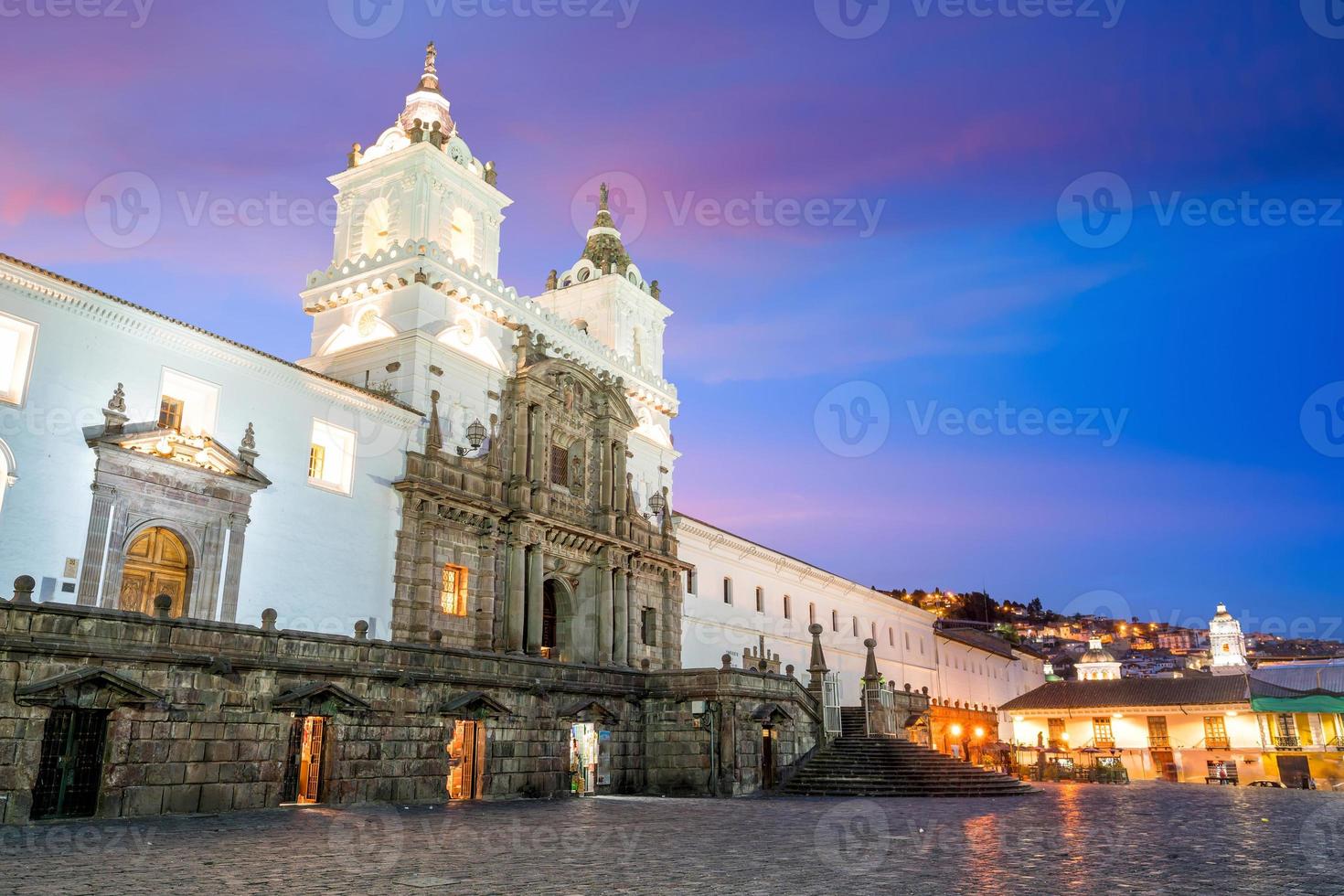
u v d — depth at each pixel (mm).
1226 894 13125
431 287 39875
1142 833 22031
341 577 34031
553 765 33469
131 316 28984
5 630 20094
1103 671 106438
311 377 33844
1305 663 93312
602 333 53750
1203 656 162125
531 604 40938
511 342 43844
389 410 36781
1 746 19734
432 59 48000
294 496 33031
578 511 45062
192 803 22547
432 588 36844
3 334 26625
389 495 36406
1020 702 81812
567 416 45500
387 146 44656
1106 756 73625
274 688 24812
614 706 37125
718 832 21141
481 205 44938
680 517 53500
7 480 25688
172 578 29453
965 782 38844
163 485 29016
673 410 55844
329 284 41344
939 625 92750
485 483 40000
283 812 23266
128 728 21703
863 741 42312
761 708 38000
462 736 30531
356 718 26797
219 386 31438
